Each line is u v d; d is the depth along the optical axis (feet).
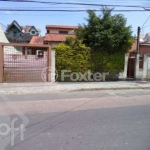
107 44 43.50
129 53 49.39
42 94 29.43
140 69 48.91
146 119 17.62
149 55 48.91
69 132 14.30
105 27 43.32
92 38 43.45
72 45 42.91
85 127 15.35
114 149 11.76
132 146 12.21
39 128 14.99
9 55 38.19
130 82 43.52
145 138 13.46
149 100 25.88
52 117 17.74
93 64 44.57
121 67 47.19
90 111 19.93
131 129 15.08
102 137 13.50
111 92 32.17
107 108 21.25
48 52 40.22
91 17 43.60
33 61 39.75
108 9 43.52
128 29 43.98
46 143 12.46
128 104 23.34
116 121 16.90
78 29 47.34
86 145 12.25
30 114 18.52
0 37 54.54
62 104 22.81
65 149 11.68
